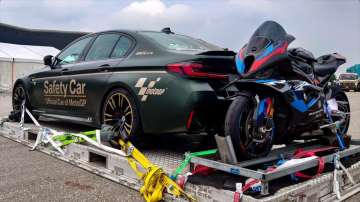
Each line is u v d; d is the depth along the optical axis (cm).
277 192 263
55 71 521
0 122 597
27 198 305
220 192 254
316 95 337
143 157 320
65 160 416
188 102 332
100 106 428
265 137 303
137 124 378
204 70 341
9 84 2186
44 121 628
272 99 303
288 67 318
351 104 1391
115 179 341
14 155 448
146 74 370
